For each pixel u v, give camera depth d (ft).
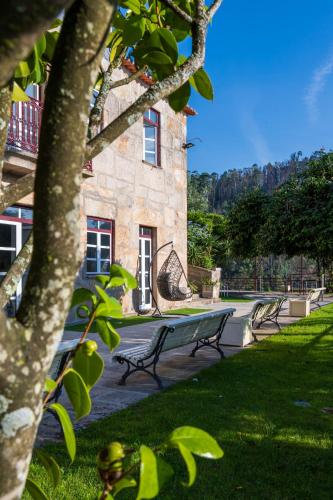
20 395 1.84
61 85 1.95
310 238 36.17
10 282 3.14
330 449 10.28
